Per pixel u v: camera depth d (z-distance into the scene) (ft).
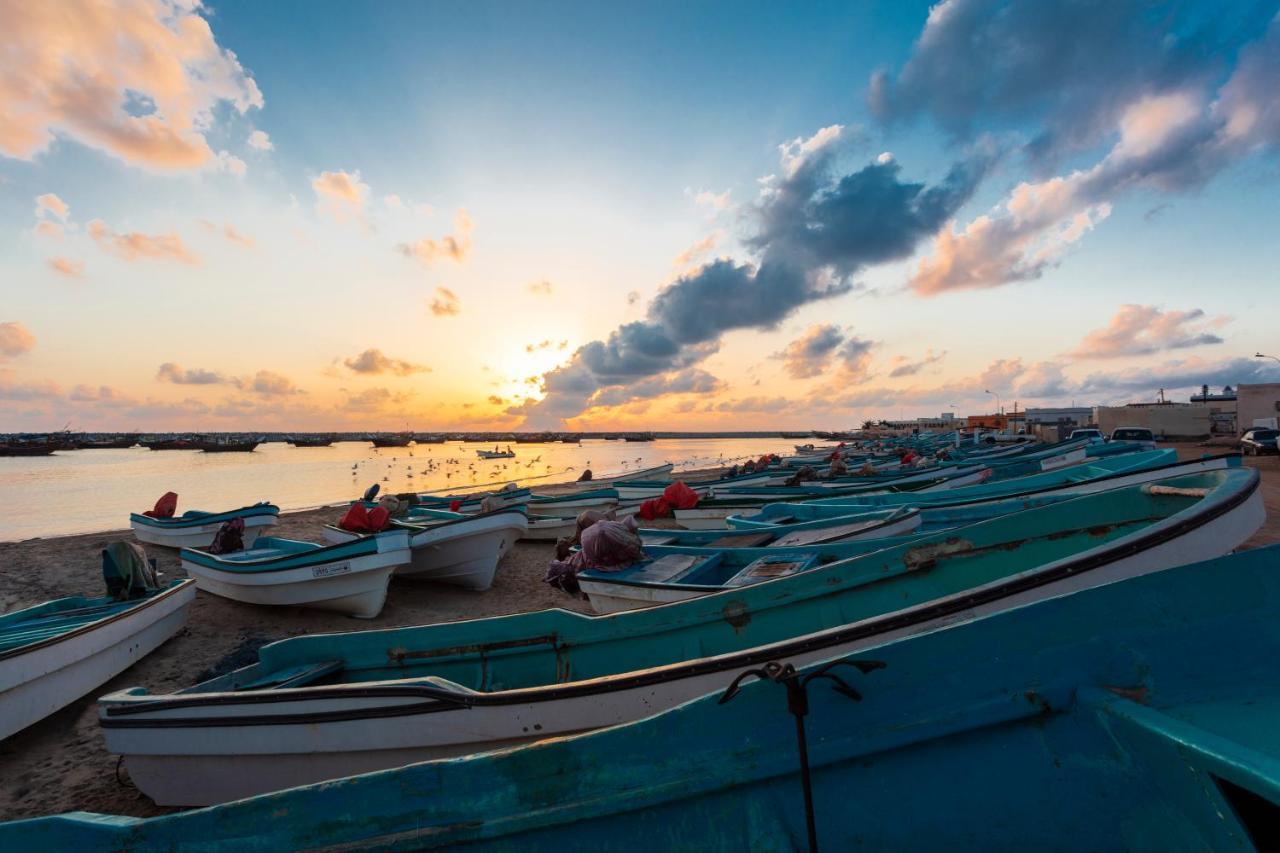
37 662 19.15
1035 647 6.79
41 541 55.88
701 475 116.26
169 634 27.53
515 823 7.84
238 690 15.35
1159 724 5.73
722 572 25.41
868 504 37.01
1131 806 6.09
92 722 20.24
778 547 23.91
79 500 103.96
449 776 8.20
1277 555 6.68
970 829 6.74
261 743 13.44
